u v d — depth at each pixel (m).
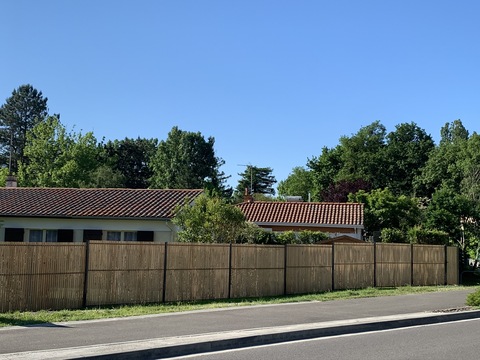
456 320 15.30
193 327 12.45
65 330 11.86
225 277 19.45
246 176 92.31
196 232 21.91
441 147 61.75
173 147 74.25
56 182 53.81
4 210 25.44
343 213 33.59
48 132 56.38
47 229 25.41
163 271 18.02
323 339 11.92
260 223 33.03
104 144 77.00
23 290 15.30
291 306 16.78
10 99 75.50
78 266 16.33
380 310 15.95
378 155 63.19
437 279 26.81
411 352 10.32
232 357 9.84
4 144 74.69
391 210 36.50
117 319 13.68
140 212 25.28
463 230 33.88
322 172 67.75
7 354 9.20
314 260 22.08
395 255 25.22
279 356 9.91
